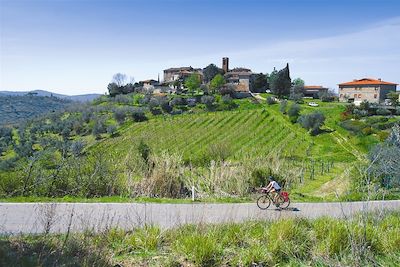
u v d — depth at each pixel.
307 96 107.50
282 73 102.56
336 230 7.05
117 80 129.75
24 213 9.72
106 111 92.44
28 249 6.11
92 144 62.69
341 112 69.31
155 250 6.79
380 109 67.00
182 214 10.20
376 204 12.48
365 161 15.80
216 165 15.75
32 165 13.50
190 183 14.15
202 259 6.20
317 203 12.66
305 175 28.12
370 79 106.75
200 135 65.19
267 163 16.09
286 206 12.00
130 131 72.44
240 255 6.42
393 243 6.88
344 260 6.05
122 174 13.87
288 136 60.53
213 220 9.52
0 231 7.86
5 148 66.62
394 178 14.55
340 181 18.31
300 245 6.83
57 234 7.26
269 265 6.19
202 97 90.38
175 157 15.02
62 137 74.31
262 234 7.44
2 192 12.85
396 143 16.47
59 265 5.43
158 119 79.06
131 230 7.97
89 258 5.75
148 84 133.62
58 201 11.44
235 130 66.44
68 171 13.40
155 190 13.43
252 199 13.14
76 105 113.88
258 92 114.06
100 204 11.13
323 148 53.38
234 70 133.50
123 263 6.15
